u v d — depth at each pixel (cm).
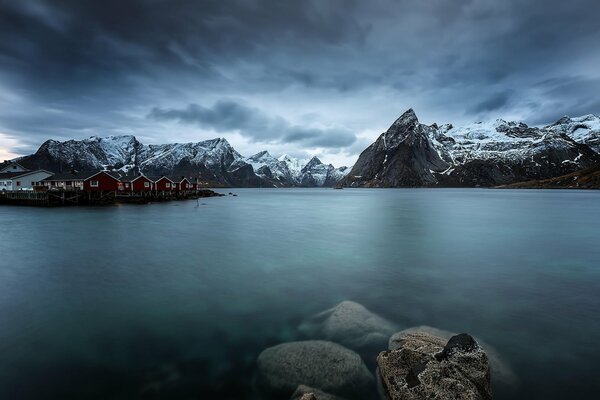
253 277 2009
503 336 1247
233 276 2034
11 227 4081
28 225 4269
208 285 1853
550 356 1109
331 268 2230
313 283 1889
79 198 7644
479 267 2256
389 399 840
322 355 1012
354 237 3544
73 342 1190
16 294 1694
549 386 949
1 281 1914
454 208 7688
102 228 4072
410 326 1320
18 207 6819
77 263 2348
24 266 2253
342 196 16412
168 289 1780
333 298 1645
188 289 1781
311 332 1263
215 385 947
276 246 3017
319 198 14025
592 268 2233
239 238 3469
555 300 1620
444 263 2375
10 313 1449
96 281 1923
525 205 8325
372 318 1318
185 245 3055
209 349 1143
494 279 1969
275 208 7956
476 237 3506
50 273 2084
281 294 1700
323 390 895
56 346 1162
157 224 4569
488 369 841
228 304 1564
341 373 941
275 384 930
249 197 15025
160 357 1094
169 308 1511
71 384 949
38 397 891
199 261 2425
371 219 5359
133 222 4728
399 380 848
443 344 1018
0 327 1310
